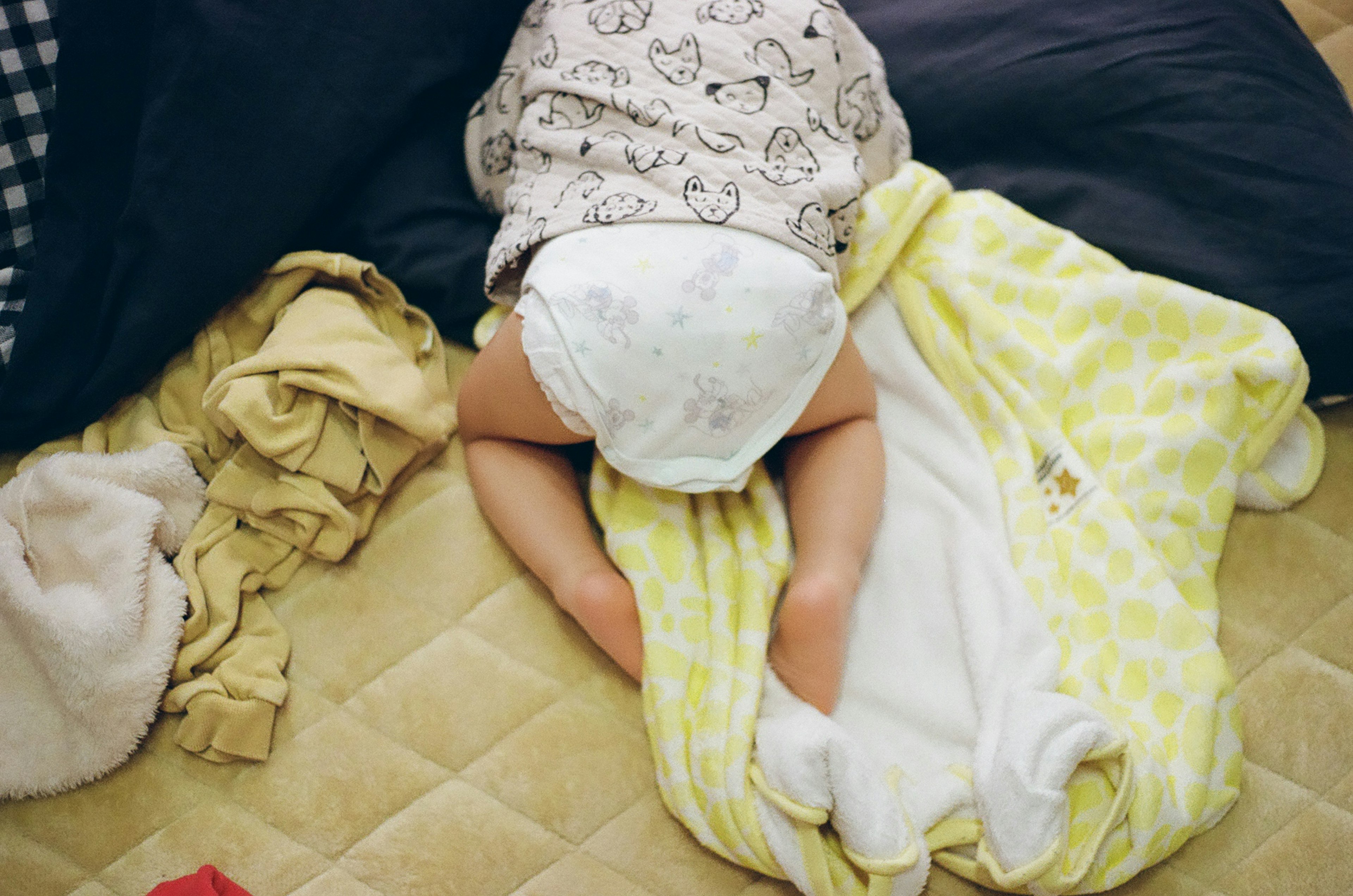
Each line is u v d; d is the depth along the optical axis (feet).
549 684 3.60
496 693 3.58
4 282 3.92
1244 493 3.81
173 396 3.92
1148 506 3.65
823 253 3.52
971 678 3.45
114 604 3.40
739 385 3.32
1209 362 3.73
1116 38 4.16
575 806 3.39
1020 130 4.26
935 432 3.98
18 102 3.94
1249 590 3.73
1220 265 3.92
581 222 3.45
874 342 4.13
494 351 3.51
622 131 3.59
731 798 3.16
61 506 3.53
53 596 3.43
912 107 4.36
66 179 3.85
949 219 4.20
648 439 3.38
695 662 3.46
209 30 3.74
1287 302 3.81
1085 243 4.08
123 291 3.79
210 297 3.83
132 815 3.38
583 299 3.29
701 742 3.28
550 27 3.85
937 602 3.65
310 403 3.66
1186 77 4.06
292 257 3.97
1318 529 3.84
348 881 3.27
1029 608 3.47
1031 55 4.21
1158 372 3.85
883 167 4.20
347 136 3.88
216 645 3.52
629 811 3.39
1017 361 3.92
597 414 3.34
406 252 4.08
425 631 3.69
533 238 3.53
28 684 3.45
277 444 3.56
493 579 3.79
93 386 3.79
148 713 3.41
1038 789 3.01
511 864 3.30
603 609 3.43
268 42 3.78
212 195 3.75
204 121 3.75
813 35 3.80
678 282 3.28
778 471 3.95
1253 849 3.30
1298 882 3.25
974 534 3.67
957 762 3.35
